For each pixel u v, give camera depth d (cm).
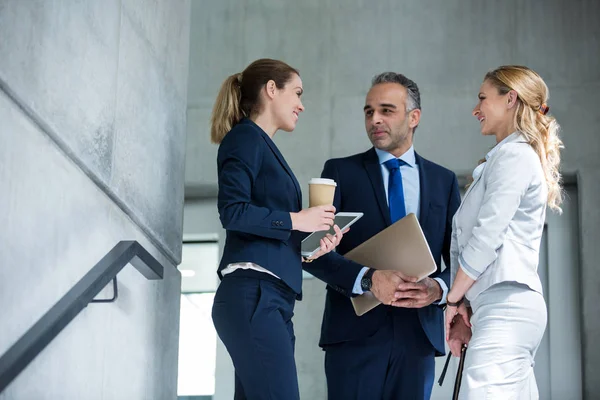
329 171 380
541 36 680
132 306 298
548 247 651
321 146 686
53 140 244
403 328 353
